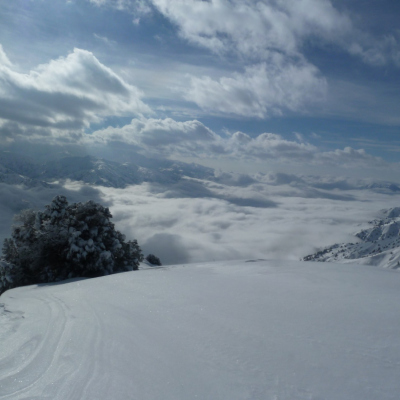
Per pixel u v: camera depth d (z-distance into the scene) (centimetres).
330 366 340
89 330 521
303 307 561
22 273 1756
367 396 280
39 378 366
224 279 897
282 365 351
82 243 1747
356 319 482
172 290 780
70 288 991
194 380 332
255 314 539
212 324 504
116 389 325
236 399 290
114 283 963
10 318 673
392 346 379
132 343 449
